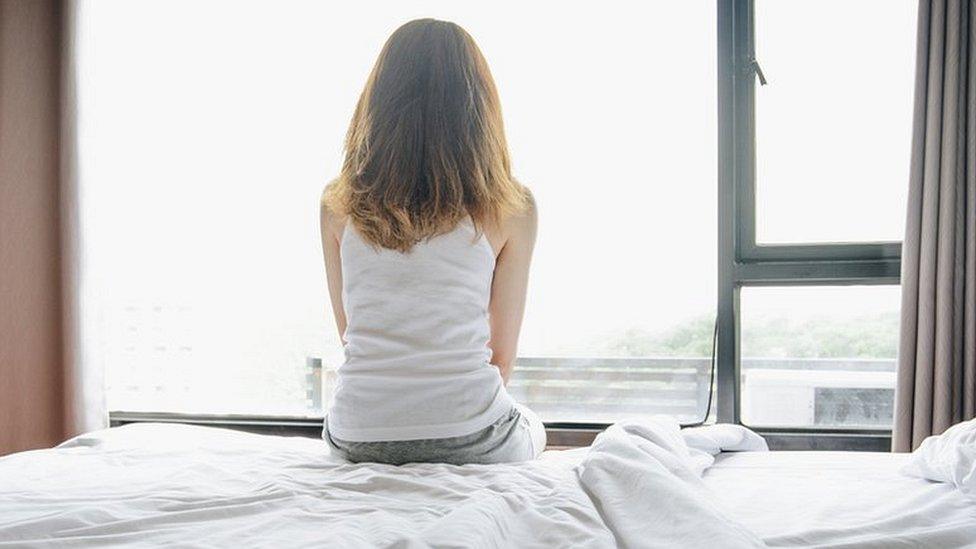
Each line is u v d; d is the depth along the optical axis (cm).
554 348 236
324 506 98
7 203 235
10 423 234
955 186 193
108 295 248
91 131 234
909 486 123
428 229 129
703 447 146
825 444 220
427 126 131
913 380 196
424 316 128
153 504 98
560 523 85
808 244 221
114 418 254
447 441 126
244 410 253
